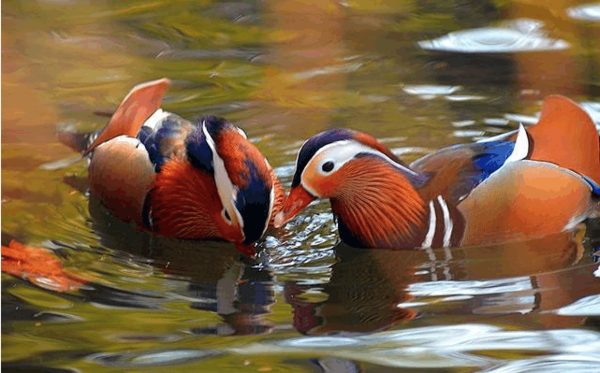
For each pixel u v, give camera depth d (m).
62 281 9.94
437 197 10.80
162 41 15.72
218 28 16.17
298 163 11.02
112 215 11.93
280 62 14.83
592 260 10.22
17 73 14.62
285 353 8.42
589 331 8.68
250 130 12.98
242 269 10.50
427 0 16.88
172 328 8.95
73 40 15.74
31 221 11.38
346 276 10.21
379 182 10.88
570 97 13.30
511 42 15.02
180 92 13.98
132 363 8.22
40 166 12.69
